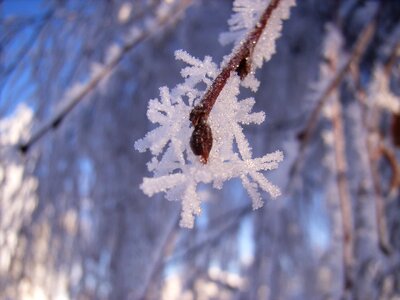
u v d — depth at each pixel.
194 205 0.08
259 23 0.10
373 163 0.28
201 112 0.08
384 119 0.39
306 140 0.28
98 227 0.45
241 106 0.09
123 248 0.45
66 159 0.43
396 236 0.39
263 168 0.09
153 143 0.09
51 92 0.40
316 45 0.46
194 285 0.44
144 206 0.46
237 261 0.46
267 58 0.12
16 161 0.29
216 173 0.09
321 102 0.26
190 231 0.44
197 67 0.09
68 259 0.43
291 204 0.47
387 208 0.40
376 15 0.28
